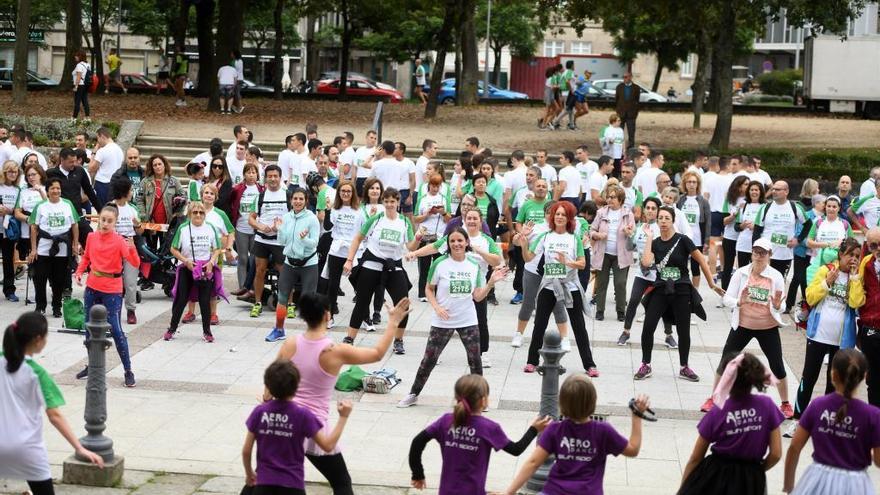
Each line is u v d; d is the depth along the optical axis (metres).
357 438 10.92
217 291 14.97
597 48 77.31
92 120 29.70
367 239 14.23
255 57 66.94
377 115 26.75
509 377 13.29
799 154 29.80
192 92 45.19
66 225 15.61
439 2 36.53
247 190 16.95
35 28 62.75
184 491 9.33
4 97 37.69
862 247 10.94
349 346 7.99
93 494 9.16
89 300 12.38
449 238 11.87
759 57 78.75
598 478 7.17
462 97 43.88
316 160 18.78
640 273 14.88
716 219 19.61
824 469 7.43
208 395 12.34
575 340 14.04
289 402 7.40
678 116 42.00
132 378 12.56
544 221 16.72
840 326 10.94
